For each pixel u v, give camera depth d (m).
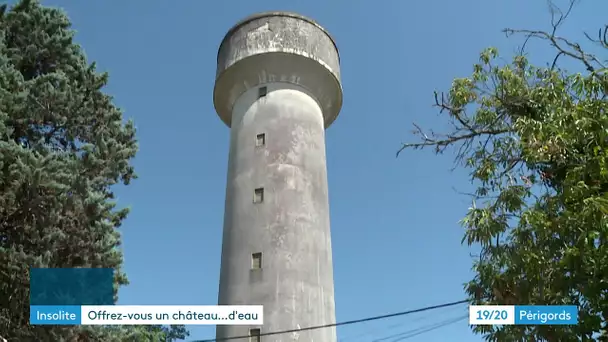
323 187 23.81
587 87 11.66
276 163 22.94
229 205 23.05
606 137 10.68
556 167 12.16
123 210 20.73
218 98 26.67
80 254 18.20
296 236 21.41
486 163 12.87
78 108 20.27
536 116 12.99
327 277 21.73
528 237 11.88
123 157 20.53
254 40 25.41
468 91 13.65
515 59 13.74
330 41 27.03
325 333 20.30
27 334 16.78
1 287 16.66
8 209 16.89
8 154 16.33
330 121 27.92
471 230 12.07
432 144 14.00
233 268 21.23
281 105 24.48
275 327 19.58
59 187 16.77
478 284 12.99
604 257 10.34
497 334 12.14
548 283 11.73
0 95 17.66
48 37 21.44
